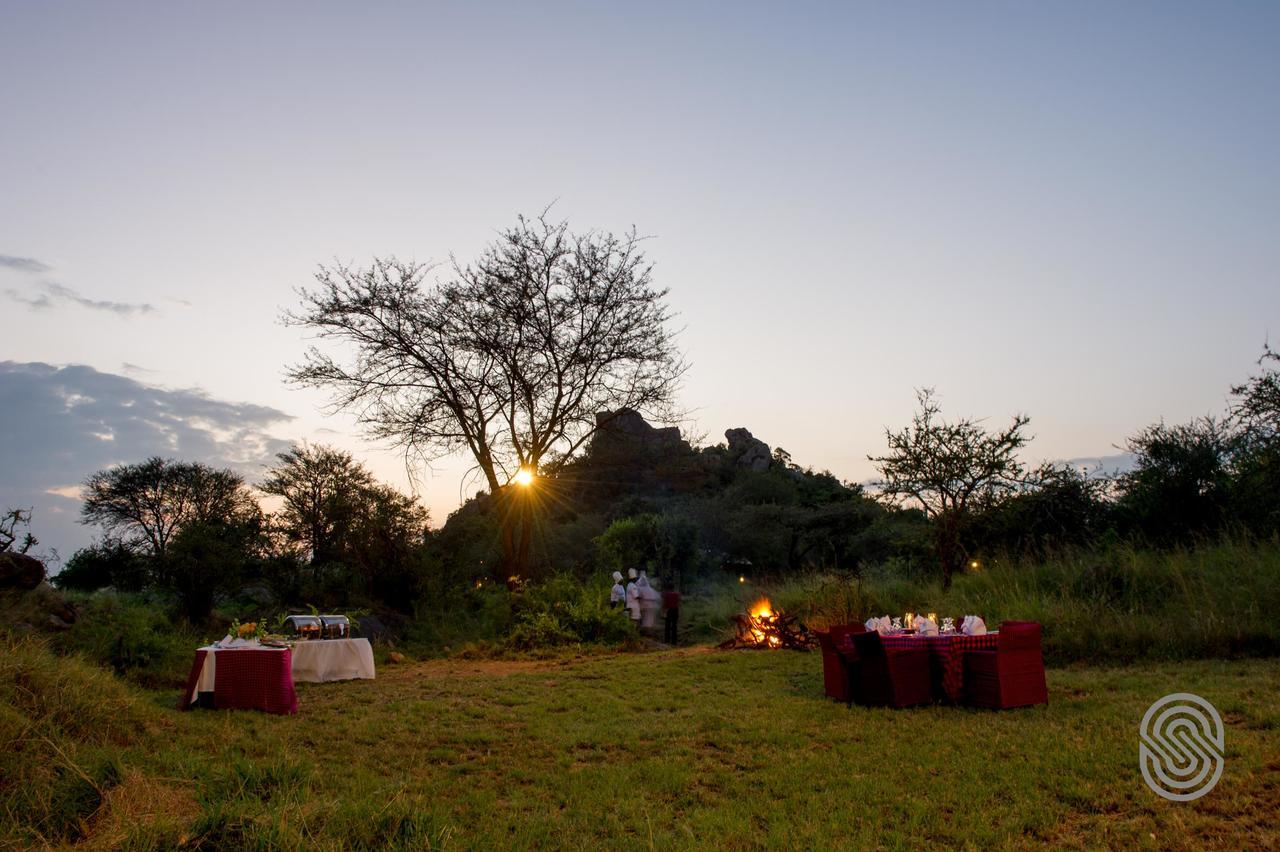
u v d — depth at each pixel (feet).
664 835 17.21
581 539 112.57
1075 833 16.80
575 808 19.40
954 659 29.76
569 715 30.32
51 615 37.04
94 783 16.75
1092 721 25.21
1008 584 48.83
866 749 23.71
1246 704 25.53
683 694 34.17
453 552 80.38
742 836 17.20
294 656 40.14
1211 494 55.01
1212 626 36.70
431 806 19.10
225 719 28.32
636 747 25.20
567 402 72.38
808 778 21.18
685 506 124.67
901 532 67.77
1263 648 35.32
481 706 32.65
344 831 16.11
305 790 18.12
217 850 14.73
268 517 69.97
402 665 50.06
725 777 21.59
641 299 73.82
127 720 24.18
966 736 24.56
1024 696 28.43
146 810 15.90
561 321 72.18
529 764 23.50
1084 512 59.11
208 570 50.19
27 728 19.19
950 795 19.22
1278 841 15.72
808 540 120.16
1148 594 43.55
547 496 75.61
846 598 52.80
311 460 71.67
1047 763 21.11
